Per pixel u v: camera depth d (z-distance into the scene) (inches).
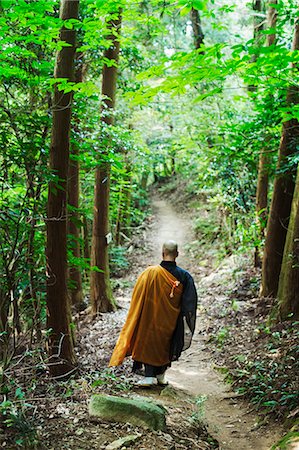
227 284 450.6
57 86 194.9
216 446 169.2
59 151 199.6
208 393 228.5
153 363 212.4
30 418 149.0
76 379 209.5
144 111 669.3
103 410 158.9
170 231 823.7
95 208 406.9
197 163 624.1
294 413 181.5
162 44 631.8
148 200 1095.0
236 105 547.2
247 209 469.7
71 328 222.5
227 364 262.1
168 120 739.4
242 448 172.7
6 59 193.5
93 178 466.9
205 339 322.3
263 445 173.5
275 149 340.5
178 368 271.1
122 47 427.8
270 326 288.2
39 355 196.7
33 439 132.3
